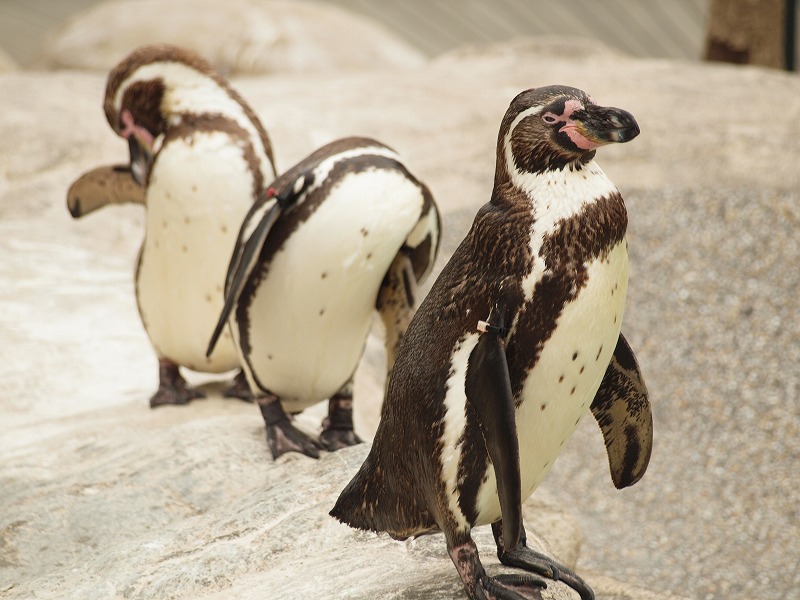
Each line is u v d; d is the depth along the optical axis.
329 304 9.62
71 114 23.84
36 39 45.56
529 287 6.18
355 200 9.32
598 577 11.77
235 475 9.89
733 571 13.52
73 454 10.94
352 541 8.18
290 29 34.59
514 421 5.97
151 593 7.78
